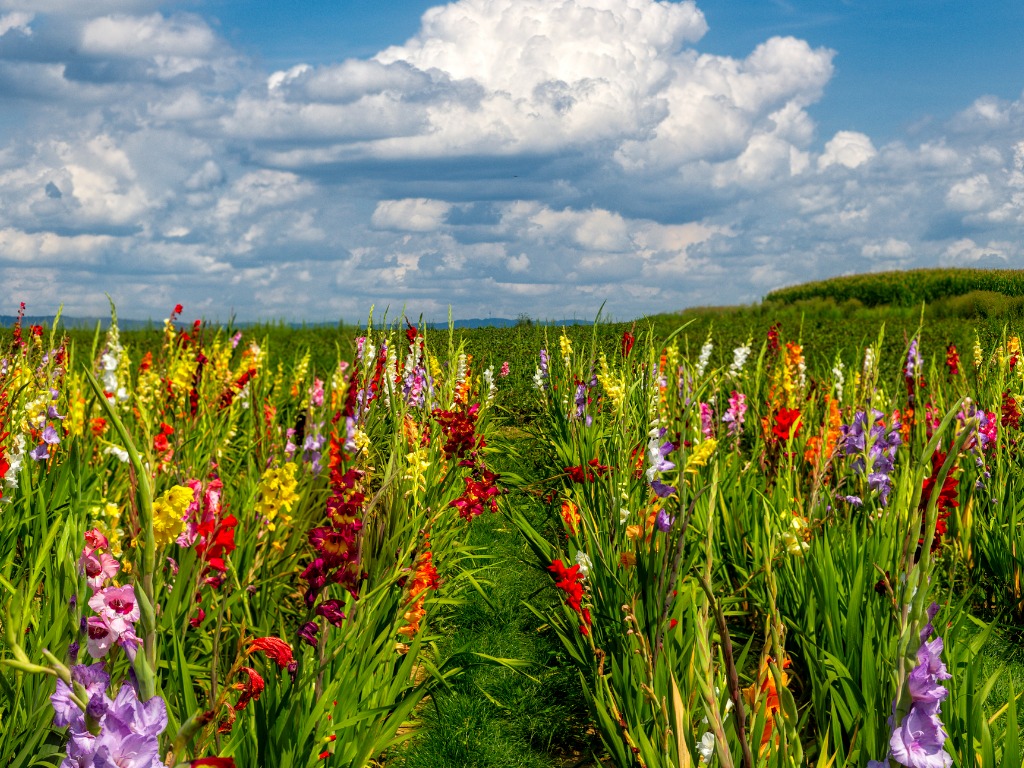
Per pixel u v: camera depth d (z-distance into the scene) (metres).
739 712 2.19
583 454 6.36
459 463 5.83
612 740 3.49
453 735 3.95
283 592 4.41
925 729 1.74
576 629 4.46
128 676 1.93
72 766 1.54
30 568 3.40
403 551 4.08
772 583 2.91
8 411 4.72
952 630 3.78
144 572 1.73
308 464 5.59
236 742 2.68
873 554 4.34
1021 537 5.18
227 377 7.12
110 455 4.88
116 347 5.04
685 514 3.44
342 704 3.17
